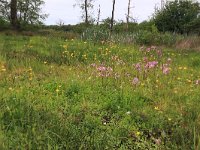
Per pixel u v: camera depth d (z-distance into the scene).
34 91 8.84
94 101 8.52
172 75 11.73
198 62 15.85
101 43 18.78
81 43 17.50
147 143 6.58
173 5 33.88
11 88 8.52
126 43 21.44
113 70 11.31
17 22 32.81
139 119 7.60
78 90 9.05
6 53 14.32
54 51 15.78
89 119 7.22
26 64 12.02
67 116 7.28
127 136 6.82
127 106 8.18
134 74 11.30
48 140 5.78
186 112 7.88
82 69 11.96
